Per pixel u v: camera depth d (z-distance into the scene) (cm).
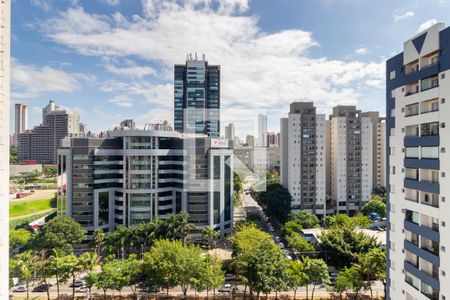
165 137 7750
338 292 4628
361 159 9962
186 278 4359
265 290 4047
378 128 11212
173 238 6194
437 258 2481
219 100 14538
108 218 7550
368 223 8006
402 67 2972
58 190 7469
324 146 9700
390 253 3189
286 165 9931
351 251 5559
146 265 4472
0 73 2267
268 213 8800
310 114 9688
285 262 4612
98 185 7394
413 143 2791
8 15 2311
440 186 2464
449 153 2375
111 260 5116
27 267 4688
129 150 7406
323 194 9675
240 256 4841
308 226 7894
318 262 4634
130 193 7394
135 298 4744
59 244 6016
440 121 2466
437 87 2506
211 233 6588
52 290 5012
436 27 2512
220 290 4991
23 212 9438
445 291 2402
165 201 7594
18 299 4675
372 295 4838
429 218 2655
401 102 2981
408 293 2888
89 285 4478
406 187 2912
